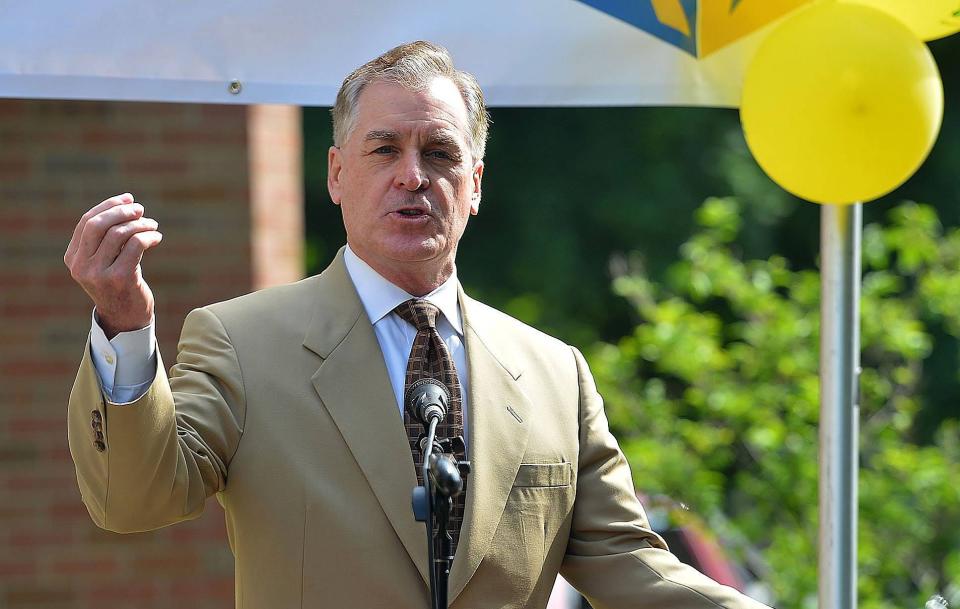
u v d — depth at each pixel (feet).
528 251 78.33
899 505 39.83
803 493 40.52
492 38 21.36
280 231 36.91
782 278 44.70
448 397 17.16
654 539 19.49
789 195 80.02
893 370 43.14
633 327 78.13
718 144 80.02
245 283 34.55
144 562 33.88
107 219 15.26
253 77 20.62
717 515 41.57
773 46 20.20
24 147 34.04
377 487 17.47
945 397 70.08
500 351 19.27
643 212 78.28
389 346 18.69
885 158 19.76
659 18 21.70
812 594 39.32
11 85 19.81
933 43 80.59
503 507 18.13
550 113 79.97
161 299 34.27
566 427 19.22
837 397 21.09
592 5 21.54
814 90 19.54
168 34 20.26
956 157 79.15
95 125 34.22
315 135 76.84
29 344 33.91
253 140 34.73
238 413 17.61
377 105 18.51
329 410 17.78
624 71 21.81
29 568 33.65
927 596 39.34
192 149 34.47
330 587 17.15
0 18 19.72
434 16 21.17
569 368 19.94
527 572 18.21
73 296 34.09
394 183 18.34
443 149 18.56
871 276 44.06
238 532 17.48
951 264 44.32
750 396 41.65
